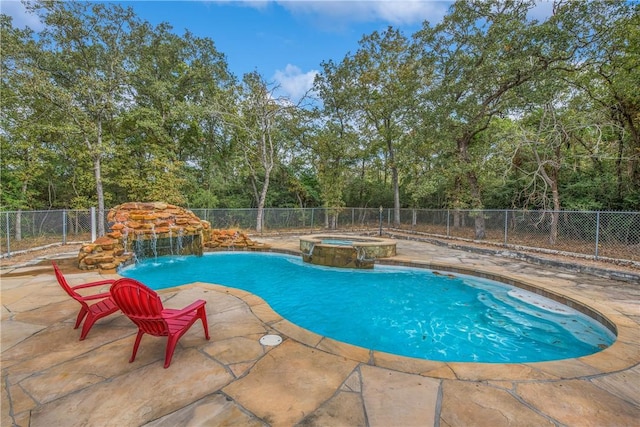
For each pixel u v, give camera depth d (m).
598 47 8.06
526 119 11.48
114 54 11.85
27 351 2.69
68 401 1.98
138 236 7.82
